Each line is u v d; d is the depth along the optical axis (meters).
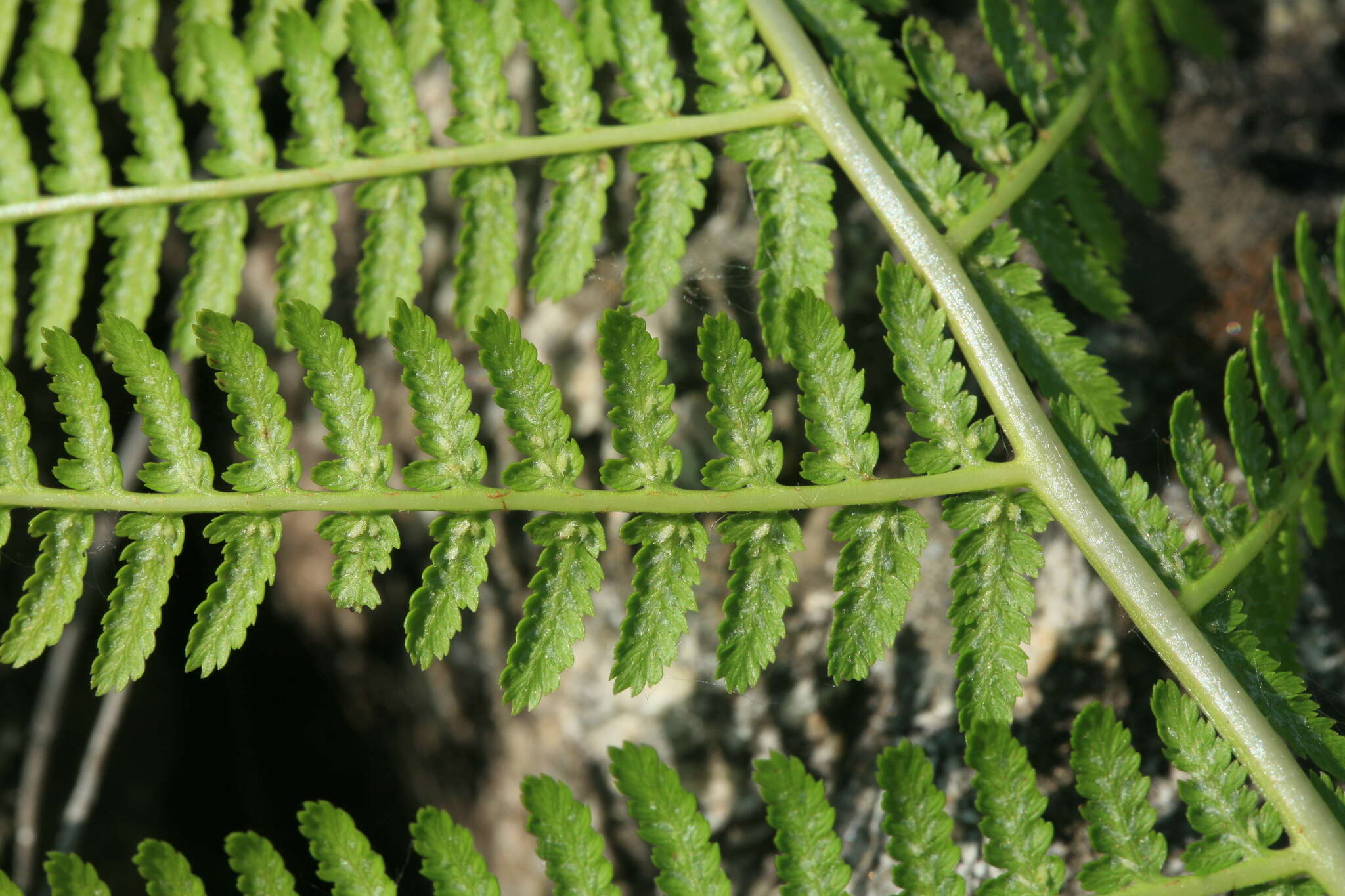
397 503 0.31
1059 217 0.33
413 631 0.31
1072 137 0.33
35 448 0.40
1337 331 0.33
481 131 0.33
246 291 0.39
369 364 0.38
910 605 0.37
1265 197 0.37
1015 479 0.32
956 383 0.32
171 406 0.31
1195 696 0.32
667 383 0.37
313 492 0.31
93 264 0.39
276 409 0.31
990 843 0.31
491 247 0.33
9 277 0.33
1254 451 0.32
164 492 0.31
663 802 0.31
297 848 0.42
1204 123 0.38
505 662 0.38
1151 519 0.32
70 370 0.31
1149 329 0.37
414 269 0.33
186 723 0.42
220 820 0.43
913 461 0.32
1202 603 0.32
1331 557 0.36
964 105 0.33
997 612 0.32
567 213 0.33
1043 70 0.33
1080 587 0.36
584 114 0.33
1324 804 0.31
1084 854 0.36
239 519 0.31
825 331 0.32
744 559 0.31
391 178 0.33
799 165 0.33
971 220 0.33
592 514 0.31
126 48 0.33
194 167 0.39
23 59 0.35
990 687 0.31
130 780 0.41
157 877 0.31
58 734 0.40
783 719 0.37
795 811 0.31
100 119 0.39
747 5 0.33
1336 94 0.38
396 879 0.41
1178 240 0.37
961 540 0.32
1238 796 0.31
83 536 0.31
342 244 0.39
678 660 0.37
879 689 0.37
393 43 0.33
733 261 0.37
